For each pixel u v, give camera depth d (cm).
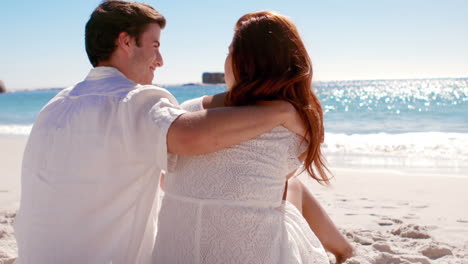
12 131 1567
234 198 158
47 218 162
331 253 267
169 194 173
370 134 1321
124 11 175
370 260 249
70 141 161
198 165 162
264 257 160
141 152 158
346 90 6203
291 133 169
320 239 245
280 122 163
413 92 5116
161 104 158
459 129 1380
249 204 160
